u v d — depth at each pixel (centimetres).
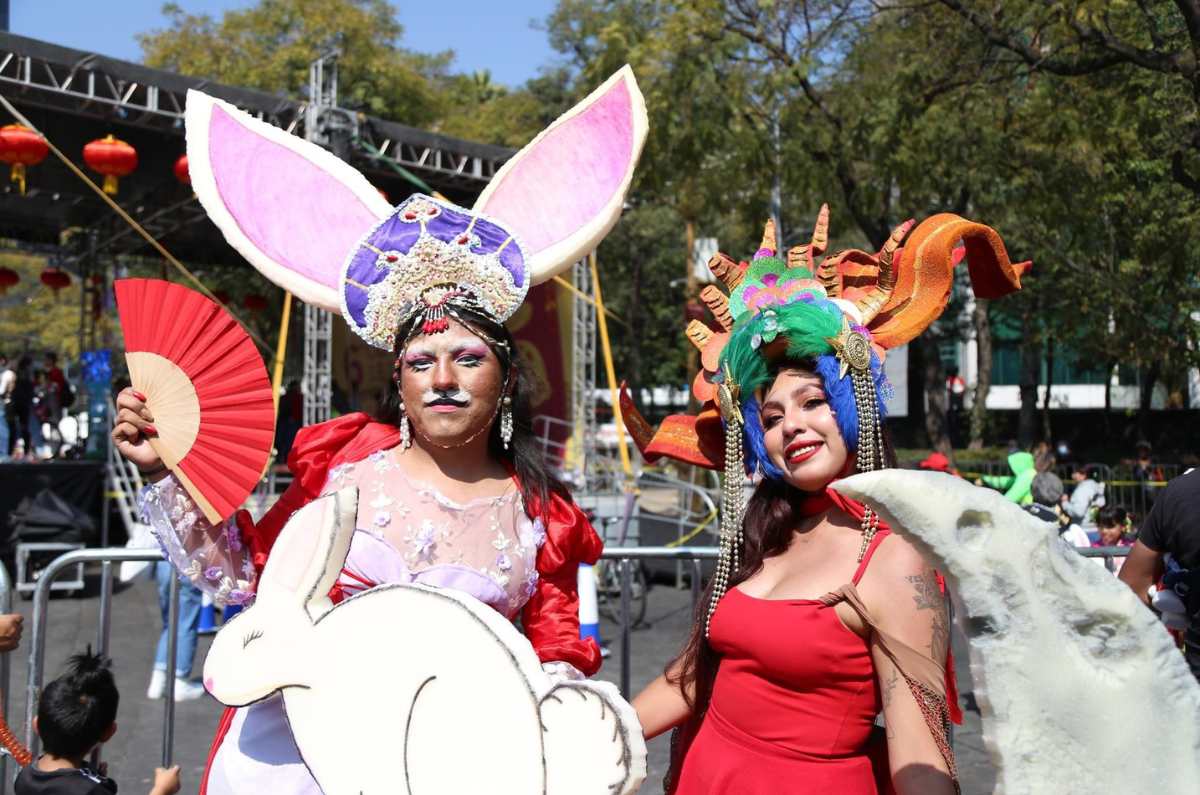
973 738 525
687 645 240
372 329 257
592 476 1296
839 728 205
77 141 1160
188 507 241
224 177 274
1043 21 872
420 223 259
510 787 199
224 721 244
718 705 219
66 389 1756
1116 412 2995
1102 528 643
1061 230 1477
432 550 245
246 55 2286
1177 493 306
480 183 1282
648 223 2634
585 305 1393
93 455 1458
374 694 208
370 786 204
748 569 226
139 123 1039
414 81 2361
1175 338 1569
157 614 900
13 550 1002
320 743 208
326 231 271
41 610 363
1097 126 969
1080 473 1170
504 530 253
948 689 206
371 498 250
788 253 247
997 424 3064
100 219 1558
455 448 253
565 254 269
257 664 214
